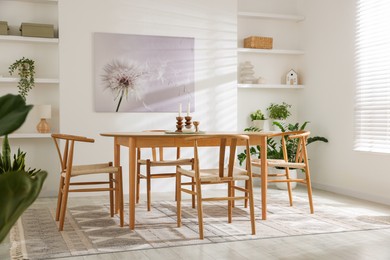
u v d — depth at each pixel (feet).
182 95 17.38
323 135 18.40
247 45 19.16
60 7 15.90
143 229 11.14
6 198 1.35
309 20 19.35
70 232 10.82
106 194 16.70
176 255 8.91
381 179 15.20
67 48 16.01
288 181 13.20
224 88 17.92
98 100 16.39
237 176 10.75
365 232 10.91
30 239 10.14
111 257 8.77
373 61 15.64
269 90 20.02
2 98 1.40
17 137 15.56
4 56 16.16
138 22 16.78
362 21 16.15
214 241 10.00
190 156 17.54
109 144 16.60
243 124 19.72
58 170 16.78
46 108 15.81
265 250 9.30
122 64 16.62
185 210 13.65
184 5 17.33
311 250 9.32
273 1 19.89
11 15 16.17
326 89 18.20
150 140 11.41
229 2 17.89
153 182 17.29
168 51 17.16
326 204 14.82
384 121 15.14
